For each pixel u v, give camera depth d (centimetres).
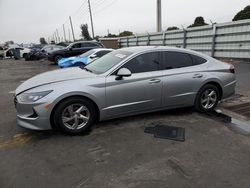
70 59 1276
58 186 306
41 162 362
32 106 421
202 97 556
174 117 539
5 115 580
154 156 375
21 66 2009
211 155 377
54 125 444
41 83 447
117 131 466
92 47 2022
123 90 471
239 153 384
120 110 479
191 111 580
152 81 492
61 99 428
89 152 390
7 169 345
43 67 1880
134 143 418
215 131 468
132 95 480
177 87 518
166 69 514
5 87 988
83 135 450
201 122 512
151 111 514
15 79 1235
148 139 433
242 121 521
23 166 352
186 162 357
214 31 1592
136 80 480
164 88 505
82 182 313
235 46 1462
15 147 410
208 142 421
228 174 327
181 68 531
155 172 332
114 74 473
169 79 508
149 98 497
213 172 332
